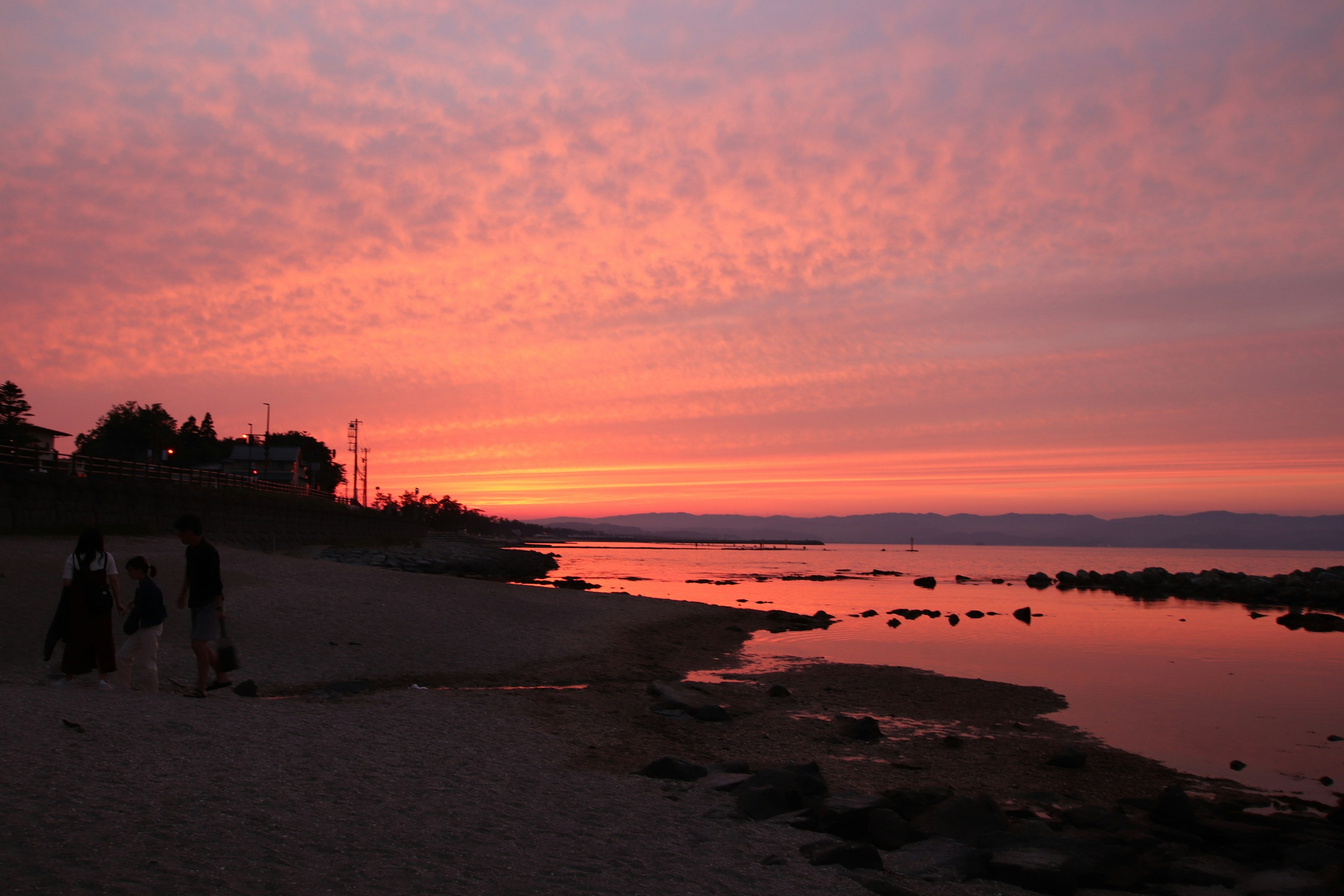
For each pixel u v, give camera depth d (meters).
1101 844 8.27
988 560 183.62
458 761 9.18
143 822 5.57
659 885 5.86
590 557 158.75
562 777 9.28
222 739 8.27
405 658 18.45
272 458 103.00
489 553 106.44
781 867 6.67
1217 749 14.65
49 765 6.54
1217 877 7.97
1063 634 33.56
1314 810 11.30
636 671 20.02
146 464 42.47
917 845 7.95
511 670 18.77
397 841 6.03
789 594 57.66
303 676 15.61
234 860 5.17
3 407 69.69
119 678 10.88
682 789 9.35
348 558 58.59
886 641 30.00
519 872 5.75
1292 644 31.16
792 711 16.41
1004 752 13.93
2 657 14.15
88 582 10.88
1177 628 36.97
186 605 11.49
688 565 119.31
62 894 4.32
